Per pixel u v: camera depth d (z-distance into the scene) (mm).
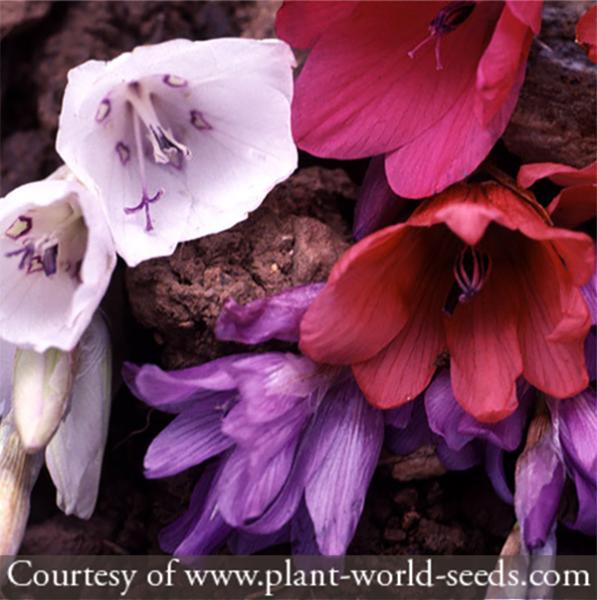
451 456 175
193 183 169
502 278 163
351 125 166
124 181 166
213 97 166
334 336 157
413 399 169
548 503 162
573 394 159
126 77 159
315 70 165
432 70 166
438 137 164
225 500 158
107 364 175
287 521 167
